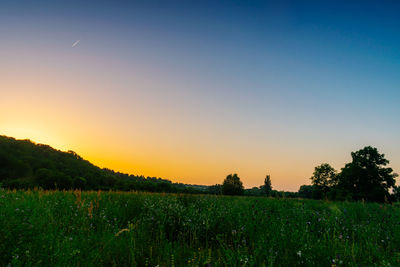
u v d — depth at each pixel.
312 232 4.87
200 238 4.80
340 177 44.38
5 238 3.14
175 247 4.01
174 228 5.16
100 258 3.26
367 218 7.27
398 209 9.79
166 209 6.07
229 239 4.55
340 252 3.49
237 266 3.22
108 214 5.98
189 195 9.42
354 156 43.47
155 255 3.67
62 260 2.90
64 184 49.47
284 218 5.77
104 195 8.88
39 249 3.11
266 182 76.56
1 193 7.00
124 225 5.35
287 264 3.29
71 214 5.42
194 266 3.14
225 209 6.42
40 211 5.22
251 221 5.41
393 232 5.32
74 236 3.93
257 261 3.36
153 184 68.44
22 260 2.81
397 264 3.10
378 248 3.97
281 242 3.98
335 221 5.56
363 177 40.84
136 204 7.22
